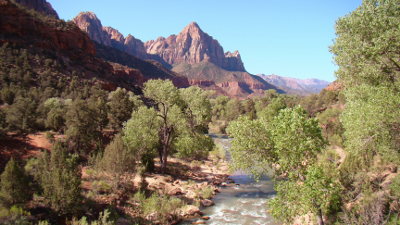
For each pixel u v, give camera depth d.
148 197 19.41
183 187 23.50
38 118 39.41
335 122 37.66
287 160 11.09
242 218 17.81
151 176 25.25
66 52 111.69
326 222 13.02
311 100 83.69
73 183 13.66
